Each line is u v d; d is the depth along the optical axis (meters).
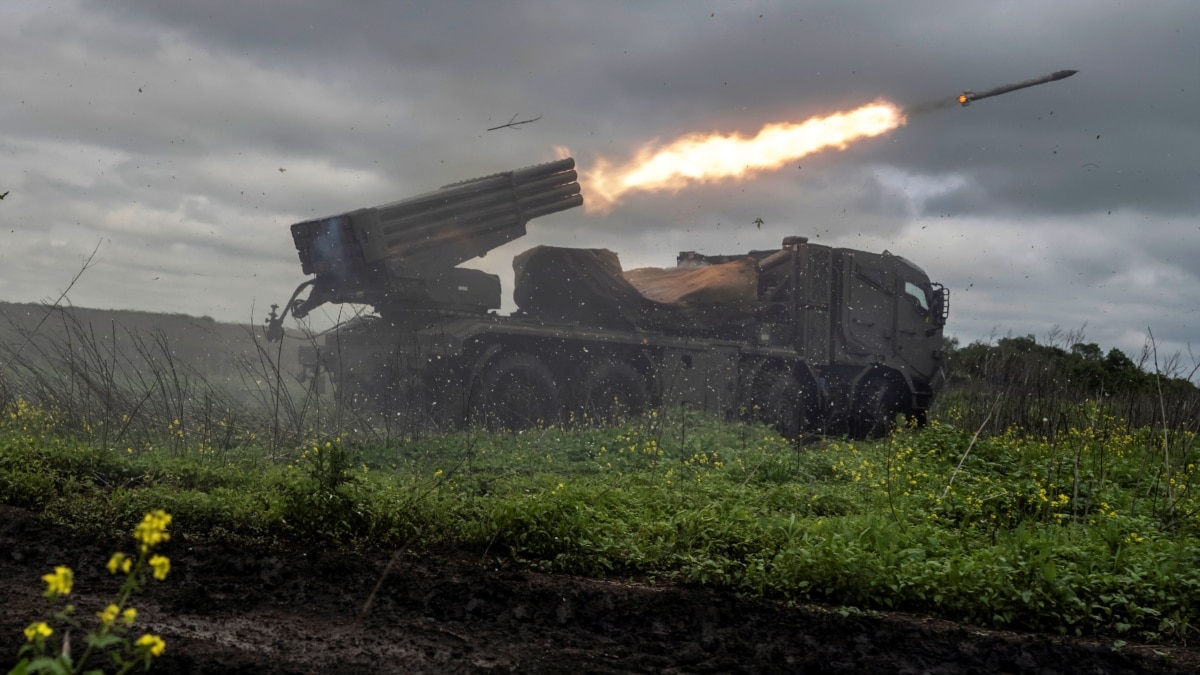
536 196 17.33
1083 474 11.61
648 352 19.05
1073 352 20.11
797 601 6.86
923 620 6.58
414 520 8.13
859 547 7.34
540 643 5.58
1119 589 6.96
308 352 18.95
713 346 19.62
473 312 17.36
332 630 5.61
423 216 16.39
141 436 12.53
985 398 17.91
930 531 8.51
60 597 5.89
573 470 12.49
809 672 5.20
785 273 21.42
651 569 7.47
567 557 7.44
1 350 15.25
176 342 25.52
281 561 7.12
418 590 6.54
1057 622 6.60
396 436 14.60
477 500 8.77
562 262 18.12
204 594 6.19
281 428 13.88
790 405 20.56
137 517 8.05
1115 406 16.06
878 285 22.16
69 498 8.62
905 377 22.39
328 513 7.91
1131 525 9.03
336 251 16.03
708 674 5.12
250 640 5.30
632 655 5.43
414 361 16.12
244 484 9.84
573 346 18.22
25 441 10.11
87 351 14.28
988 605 6.65
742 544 7.76
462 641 5.52
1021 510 10.15
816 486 11.08
